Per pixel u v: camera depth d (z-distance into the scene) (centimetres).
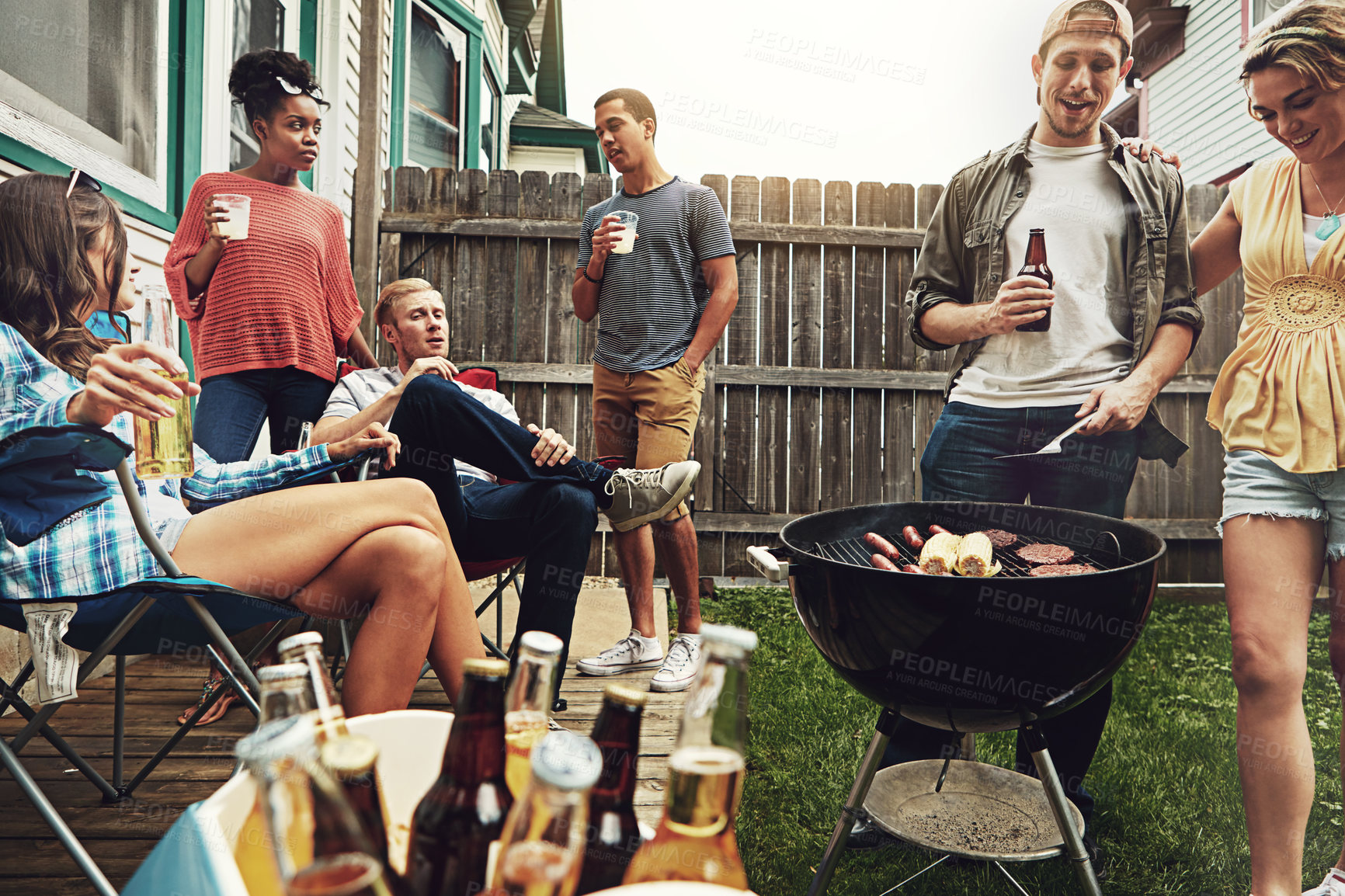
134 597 125
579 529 186
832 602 118
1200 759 206
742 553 419
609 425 262
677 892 46
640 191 257
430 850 62
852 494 419
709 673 57
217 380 237
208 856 58
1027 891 146
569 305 407
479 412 184
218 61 317
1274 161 143
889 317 415
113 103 251
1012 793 147
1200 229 398
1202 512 408
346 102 431
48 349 126
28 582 112
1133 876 153
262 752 42
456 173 405
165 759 182
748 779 191
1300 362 132
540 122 1031
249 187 239
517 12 799
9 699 139
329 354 256
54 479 118
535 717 63
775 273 414
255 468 150
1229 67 575
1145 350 187
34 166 207
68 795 165
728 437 418
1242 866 155
